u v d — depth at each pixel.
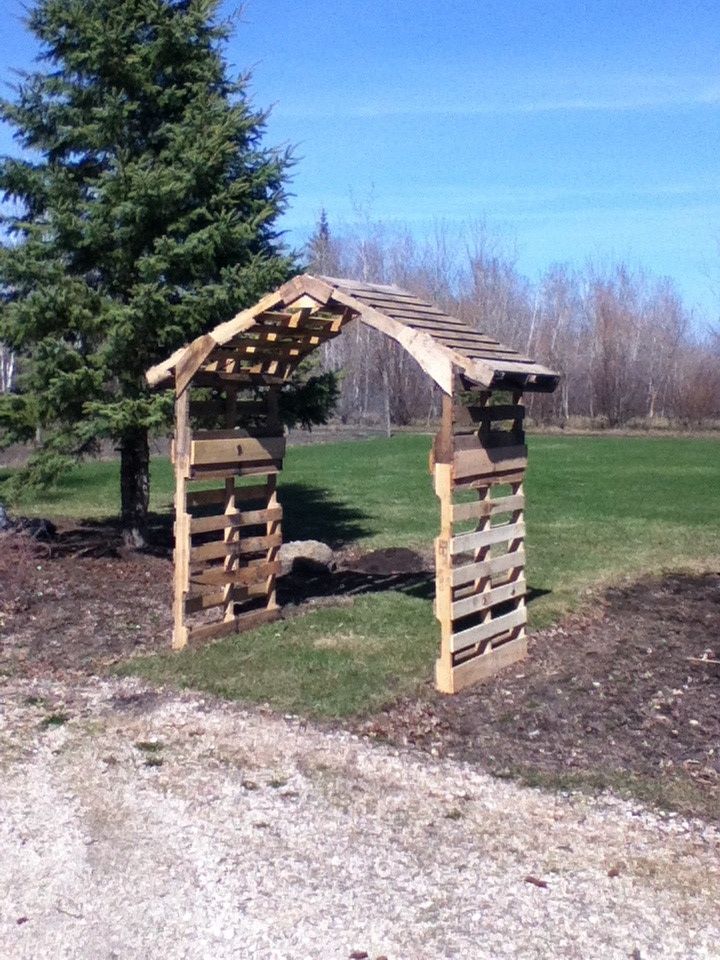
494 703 6.98
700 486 21.38
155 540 13.37
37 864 4.62
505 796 5.43
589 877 4.54
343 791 5.46
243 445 8.70
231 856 4.71
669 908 4.28
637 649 8.50
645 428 49.84
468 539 7.32
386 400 40.94
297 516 16.52
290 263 11.40
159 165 10.87
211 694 7.09
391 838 4.91
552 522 15.90
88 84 11.34
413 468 24.67
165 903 4.30
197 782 5.56
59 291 10.48
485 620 7.66
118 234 10.78
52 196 10.91
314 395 12.06
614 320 50.91
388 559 12.60
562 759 5.99
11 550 10.53
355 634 8.68
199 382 8.40
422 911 4.24
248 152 11.61
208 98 11.33
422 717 6.67
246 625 8.90
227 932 4.08
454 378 6.93
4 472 19.45
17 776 5.64
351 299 7.17
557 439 40.25
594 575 11.57
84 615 9.34
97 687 7.27
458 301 50.78
